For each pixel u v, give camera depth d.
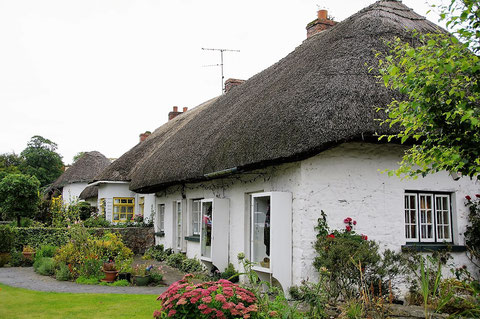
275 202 7.92
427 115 4.49
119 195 20.16
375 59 8.24
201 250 11.24
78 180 28.86
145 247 17.00
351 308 5.70
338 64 8.41
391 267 7.48
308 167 7.81
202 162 10.54
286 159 7.69
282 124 7.89
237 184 10.34
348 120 7.09
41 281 10.15
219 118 12.73
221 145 9.94
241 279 9.58
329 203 7.82
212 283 5.43
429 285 7.09
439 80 4.39
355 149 8.06
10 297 8.21
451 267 8.23
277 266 7.79
